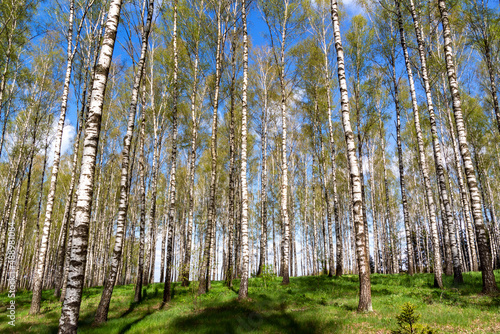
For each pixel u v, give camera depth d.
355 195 8.70
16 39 14.77
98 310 9.16
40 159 27.23
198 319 8.26
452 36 19.30
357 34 18.58
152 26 14.93
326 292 12.06
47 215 12.19
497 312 6.93
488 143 24.25
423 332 4.70
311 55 19.17
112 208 30.81
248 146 23.88
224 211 33.59
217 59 14.72
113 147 27.31
